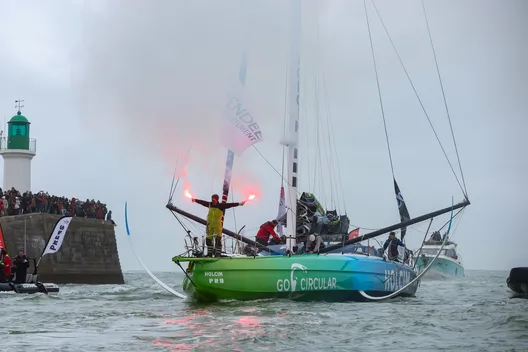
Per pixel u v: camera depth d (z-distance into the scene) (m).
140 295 29.95
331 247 25.84
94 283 50.34
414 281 26.05
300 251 25.27
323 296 24.00
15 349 14.91
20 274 30.62
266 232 25.91
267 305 22.59
